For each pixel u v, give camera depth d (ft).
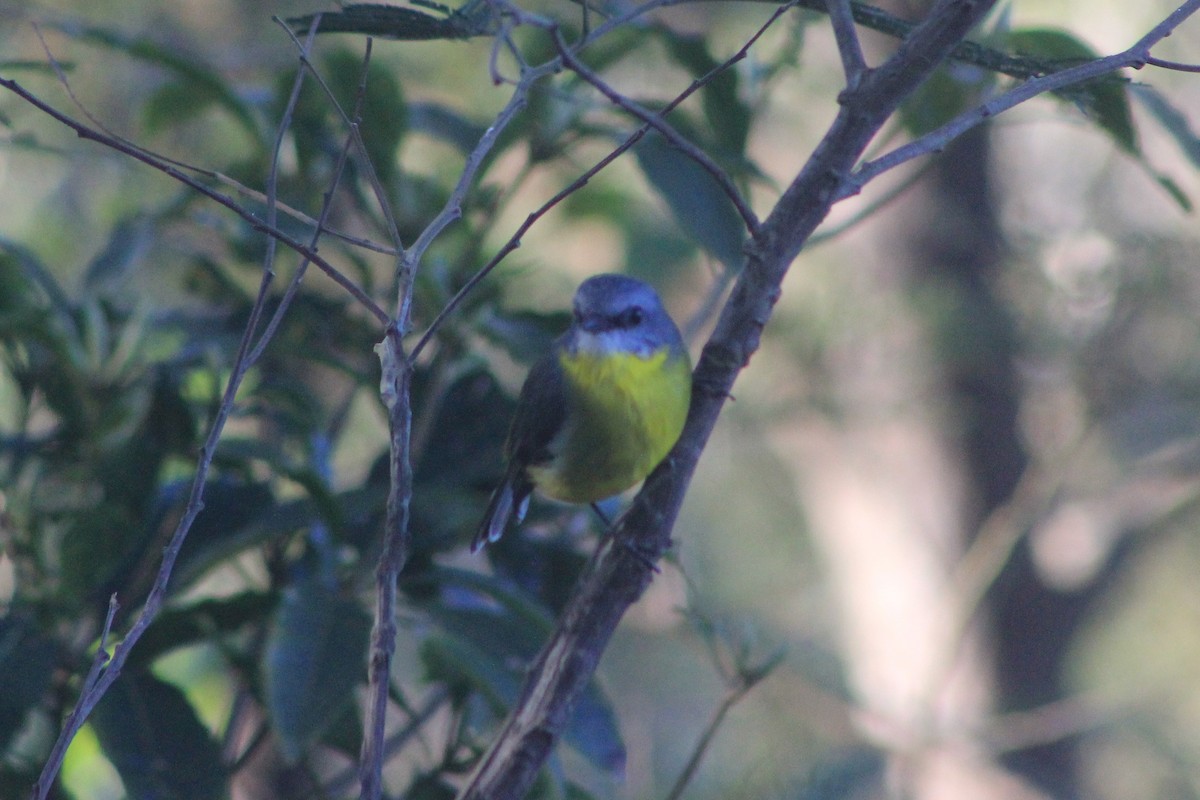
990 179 49.24
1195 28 54.39
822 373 45.91
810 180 16.83
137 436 22.20
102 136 13.73
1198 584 57.31
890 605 52.34
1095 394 42.09
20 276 23.71
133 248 25.95
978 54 18.63
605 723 21.12
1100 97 21.36
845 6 17.01
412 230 24.48
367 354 24.95
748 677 21.40
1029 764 52.85
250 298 25.70
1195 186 47.85
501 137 24.68
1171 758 55.01
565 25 24.80
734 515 60.44
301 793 26.53
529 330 24.23
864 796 44.70
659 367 23.21
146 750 20.11
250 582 22.95
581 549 26.50
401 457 13.88
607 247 51.01
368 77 23.48
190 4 48.47
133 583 21.42
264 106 26.16
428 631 21.45
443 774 22.52
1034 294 42.78
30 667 20.06
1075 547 56.80
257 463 25.55
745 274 17.74
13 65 21.94
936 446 50.52
